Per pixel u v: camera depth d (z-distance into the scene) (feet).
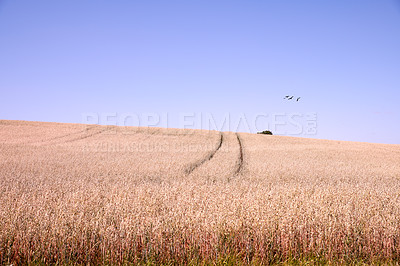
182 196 35.35
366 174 80.64
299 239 24.57
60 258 22.18
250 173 77.30
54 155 98.73
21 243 22.22
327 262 22.59
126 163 87.56
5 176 63.93
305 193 38.81
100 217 25.11
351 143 170.81
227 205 28.96
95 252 22.86
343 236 24.86
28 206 29.35
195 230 23.62
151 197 34.45
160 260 22.38
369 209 30.22
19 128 165.27
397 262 22.99
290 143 157.48
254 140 164.14
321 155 116.67
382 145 166.91
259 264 22.18
